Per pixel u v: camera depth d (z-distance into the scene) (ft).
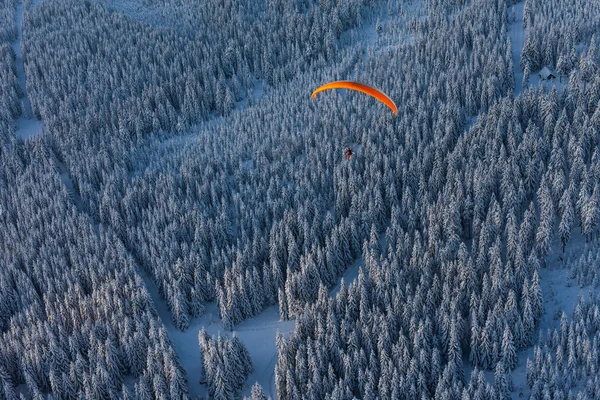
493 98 381.19
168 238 317.42
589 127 311.88
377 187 316.81
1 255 337.93
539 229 265.13
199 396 250.57
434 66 438.81
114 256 312.71
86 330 265.34
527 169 298.15
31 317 283.18
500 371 208.95
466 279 249.14
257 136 405.39
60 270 318.45
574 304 248.93
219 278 299.17
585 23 435.12
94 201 378.32
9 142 464.65
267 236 312.71
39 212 359.46
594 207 264.11
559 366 217.56
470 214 295.07
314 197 330.54
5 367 262.47
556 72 403.13
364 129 370.73
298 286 276.41
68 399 249.96
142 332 257.75
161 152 434.30
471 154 323.57
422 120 375.86
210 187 360.69
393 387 216.54
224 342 242.78
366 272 283.38
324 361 235.81
